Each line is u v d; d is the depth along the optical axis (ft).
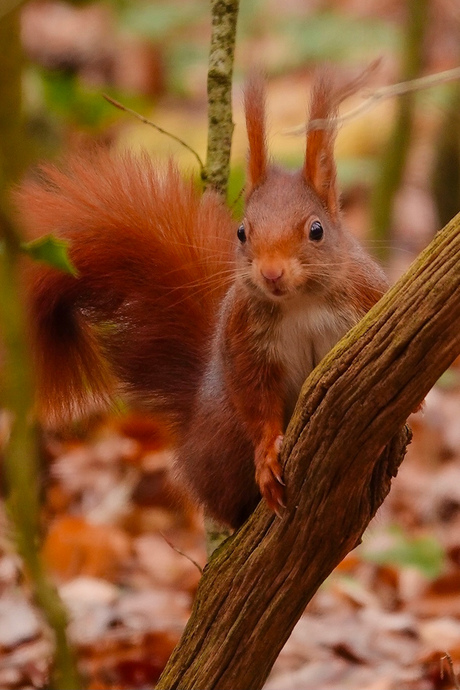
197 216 29.68
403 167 59.26
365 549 41.96
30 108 56.90
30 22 86.74
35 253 17.42
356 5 89.66
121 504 47.80
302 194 24.99
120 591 41.65
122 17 76.43
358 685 34.83
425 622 39.45
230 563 23.57
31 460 18.43
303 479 22.22
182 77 81.92
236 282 25.44
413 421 52.29
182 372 30.07
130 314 30.27
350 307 25.20
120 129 69.41
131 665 36.01
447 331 20.04
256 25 81.87
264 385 25.16
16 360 17.49
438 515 47.03
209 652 23.82
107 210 29.60
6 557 39.40
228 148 30.55
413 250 65.31
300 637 37.63
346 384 20.89
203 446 27.81
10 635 36.55
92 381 30.71
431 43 72.59
